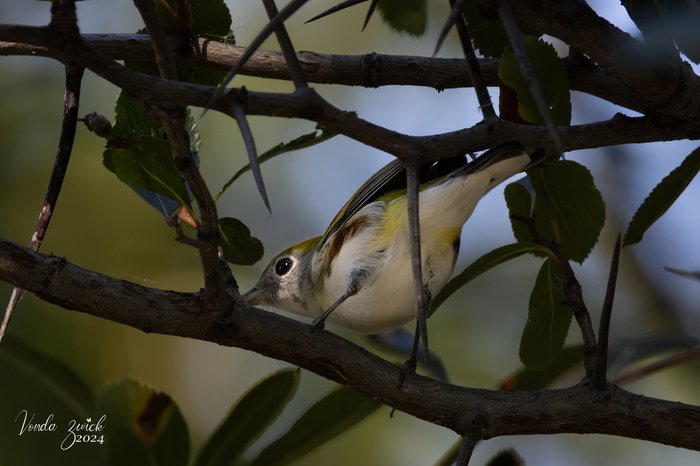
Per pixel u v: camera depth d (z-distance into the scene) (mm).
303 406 10570
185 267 10867
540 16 4953
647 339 6633
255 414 5320
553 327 6262
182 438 5305
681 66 5309
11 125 10852
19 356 5355
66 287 5066
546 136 5312
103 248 10719
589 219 6125
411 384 5527
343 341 5590
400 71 6605
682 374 10445
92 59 3773
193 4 6477
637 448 10648
